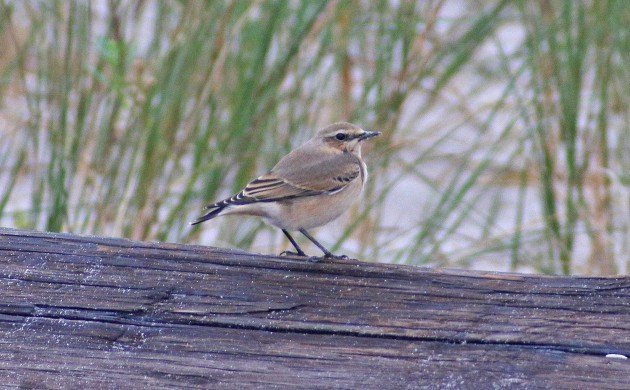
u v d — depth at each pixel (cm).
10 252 614
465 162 1298
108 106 1198
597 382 519
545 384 519
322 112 1433
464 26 1559
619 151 1339
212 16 1196
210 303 584
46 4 1248
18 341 548
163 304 580
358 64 1499
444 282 598
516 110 1407
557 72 1286
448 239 1370
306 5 1264
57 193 1094
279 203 880
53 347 545
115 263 611
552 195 1259
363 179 955
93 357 539
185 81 1183
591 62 1391
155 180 1154
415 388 518
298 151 938
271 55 1402
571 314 566
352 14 1352
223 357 541
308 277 608
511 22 1691
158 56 1264
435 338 555
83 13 1184
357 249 1310
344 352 545
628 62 1312
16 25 1484
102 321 566
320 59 1298
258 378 525
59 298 581
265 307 579
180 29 1204
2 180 1343
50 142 1176
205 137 1193
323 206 898
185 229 1171
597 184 1316
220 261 620
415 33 1370
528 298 580
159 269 607
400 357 541
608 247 1223
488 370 530
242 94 1230
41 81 1232
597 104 1460
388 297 587
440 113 1634
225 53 1208
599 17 1307
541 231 1288
